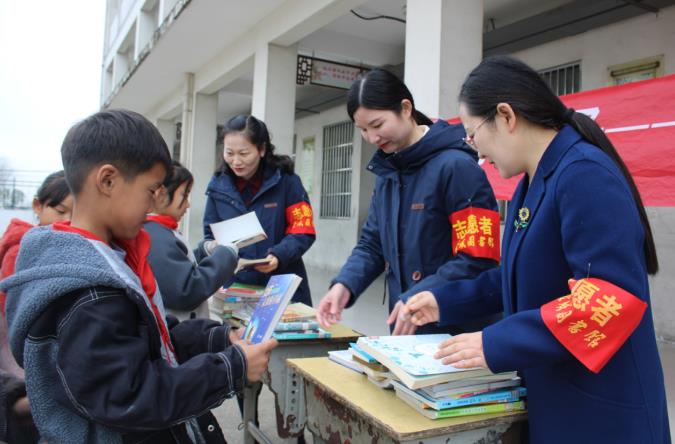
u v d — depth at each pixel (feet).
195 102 23.66
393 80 4.89
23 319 2.51
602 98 7.84
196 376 2.80
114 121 2.80
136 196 2.84
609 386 3.00
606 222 2.87
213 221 7.92
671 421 7.70
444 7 9.66
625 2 11.50
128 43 34.14
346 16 16.72
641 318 2.78
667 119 7.16
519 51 14.78
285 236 7.72
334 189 24.98
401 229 5.15
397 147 5.10
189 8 16.31
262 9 16.21
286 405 5.67
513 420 3.41
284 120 16.85
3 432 3.50
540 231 3.21
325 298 5.15
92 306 2.55
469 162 4.75
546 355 2.92
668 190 7.14
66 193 5.25
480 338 3.12
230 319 6.41
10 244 4.93
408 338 3.97
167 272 5.46
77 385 2.47
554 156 3.20
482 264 4.55
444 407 3.23
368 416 3.28
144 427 2.61
